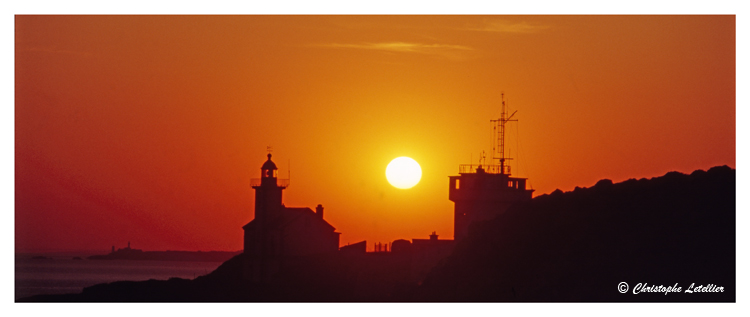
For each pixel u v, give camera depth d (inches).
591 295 7598.4
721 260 7859.3
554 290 7731.3
